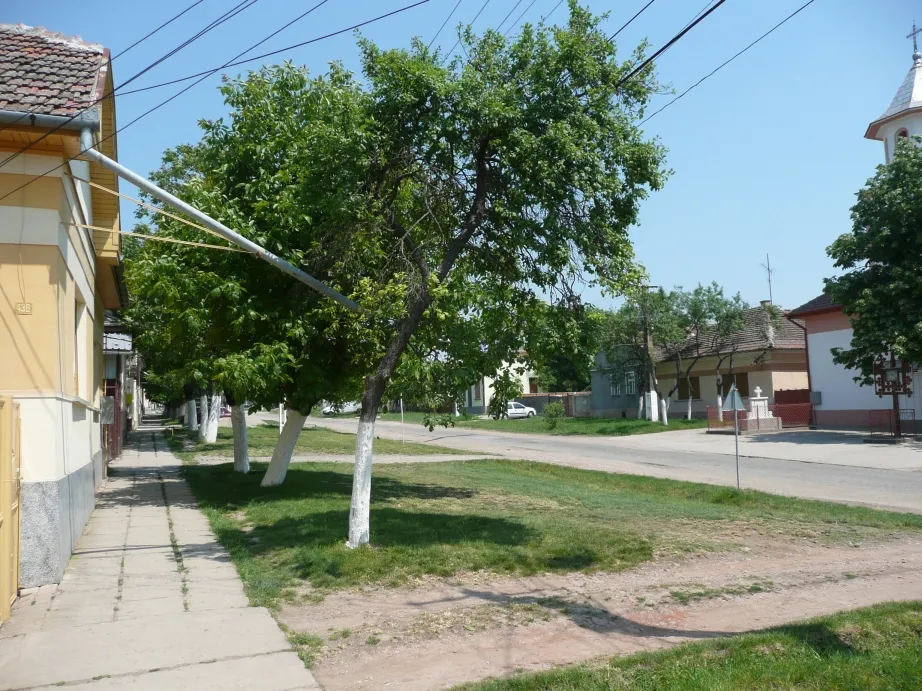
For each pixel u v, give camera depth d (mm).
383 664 5844
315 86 13867
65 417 8984
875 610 6824
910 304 26203
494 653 6074
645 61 9703
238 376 11641
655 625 6879
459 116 9531
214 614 7070
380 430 46375
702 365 45875
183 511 13109
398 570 8484
